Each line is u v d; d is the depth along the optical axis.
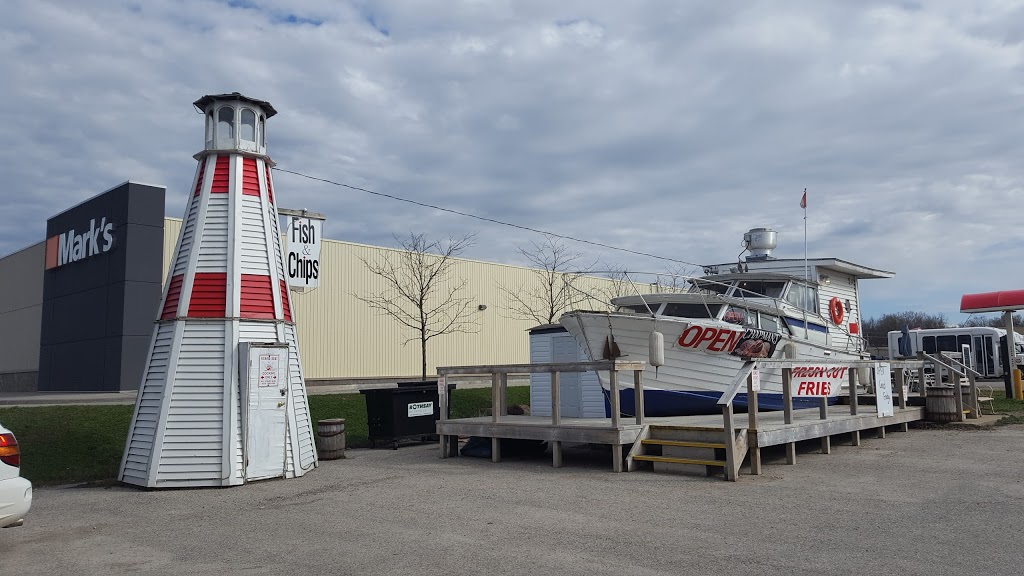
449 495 8.95
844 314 20.41
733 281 16.44
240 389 10.45
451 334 31.44
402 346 29.45
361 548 6.39
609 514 7.56
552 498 8.56
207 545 6.70
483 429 12.39
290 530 7.23
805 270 18.73
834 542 6.20
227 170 11.26
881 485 8.91
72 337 27.12
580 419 12.81
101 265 25.59
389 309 28.78
